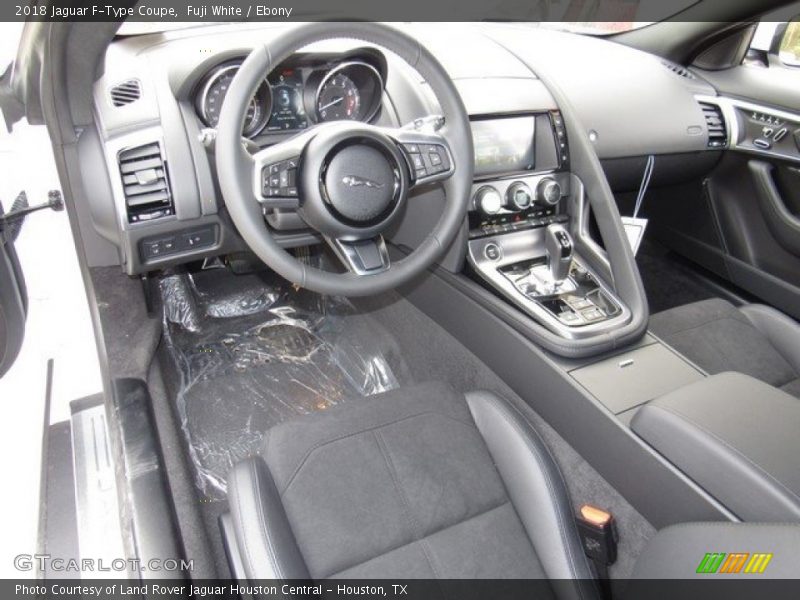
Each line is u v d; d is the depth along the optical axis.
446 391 1.26
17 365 1.59
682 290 2.38
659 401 1.08
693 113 2.08
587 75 1.98
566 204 1.65
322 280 1.08
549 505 1.04
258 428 1.70
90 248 1.64
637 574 0.91
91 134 1.31
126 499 1.26
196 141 1.32
